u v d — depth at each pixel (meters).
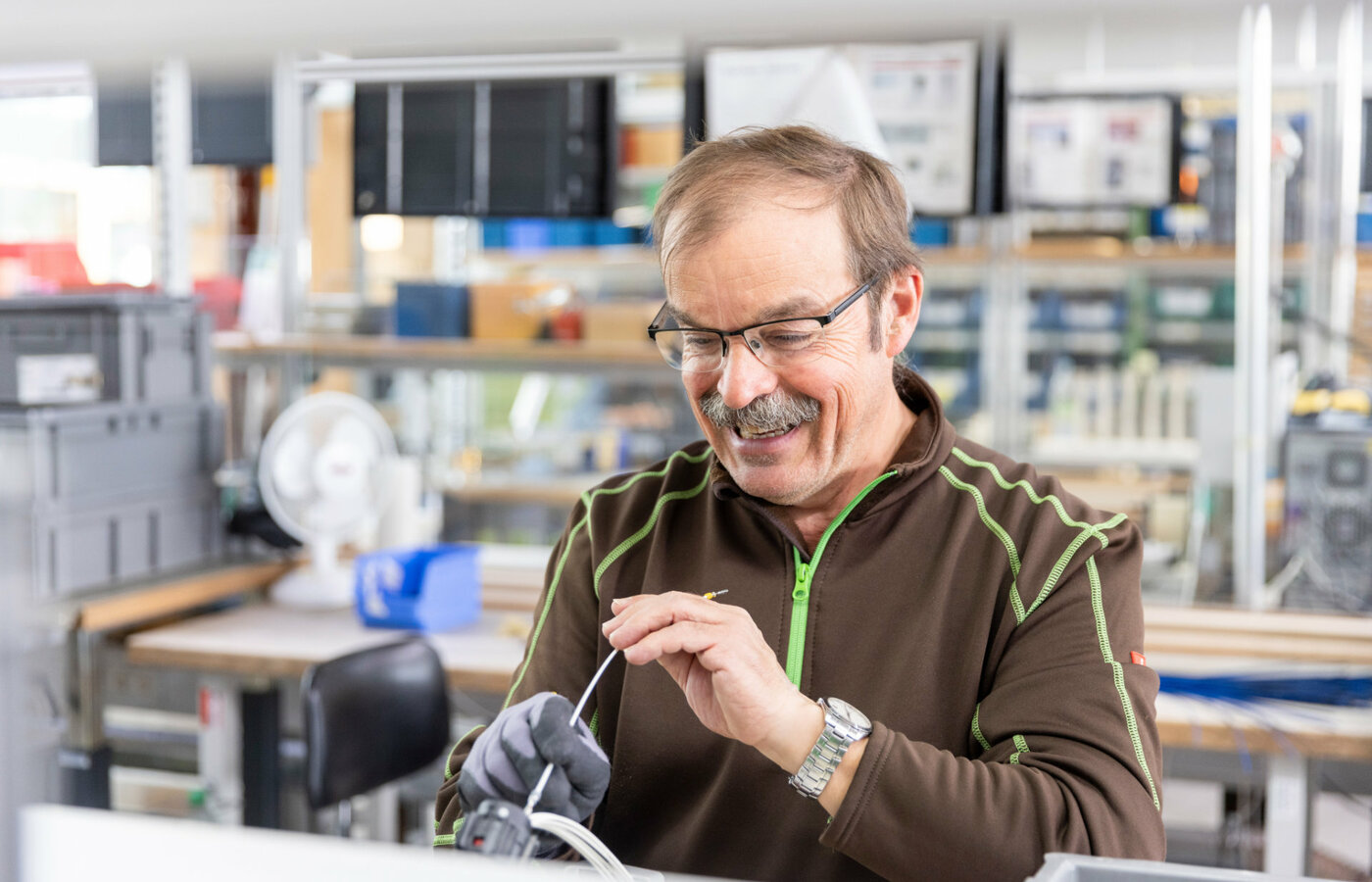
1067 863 0.63
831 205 0.98
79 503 2.40
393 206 2.91
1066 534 1.04
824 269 0.97
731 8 0.38
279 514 2.66
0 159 3.34
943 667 1.03
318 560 2.69
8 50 0.43
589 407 4.18
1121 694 0.96
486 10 0.39
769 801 1.03
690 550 1.15
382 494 2.72
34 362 2.50
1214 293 3.96
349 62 2.80
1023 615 1.02
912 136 2.61
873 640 1.06
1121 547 1.04
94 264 3.41
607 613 1.14
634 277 4.38
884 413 1.09
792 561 1.10
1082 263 3.75
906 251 1.04
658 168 4.27
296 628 2.49
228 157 3.10
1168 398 3.86
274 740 2.70
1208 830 2.95
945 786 0.88
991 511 1.08
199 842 0.49
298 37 0.41
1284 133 3.12
